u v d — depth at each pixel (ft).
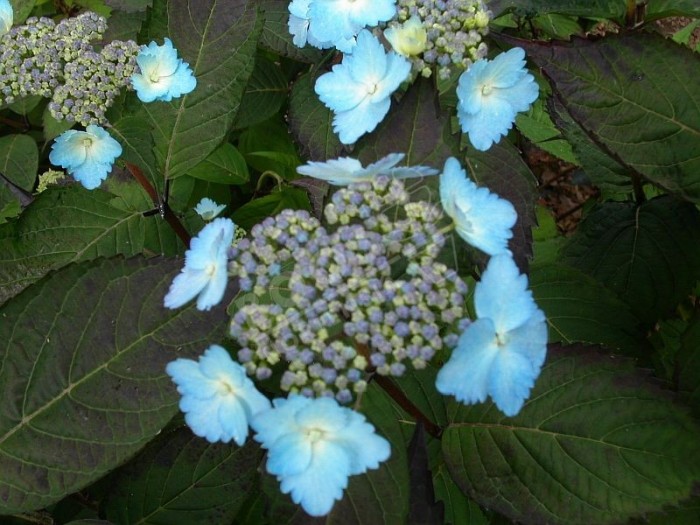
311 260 0.81
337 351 0.77
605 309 1.18
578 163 1.41
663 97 1.03
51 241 1.16
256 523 1.12
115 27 1.44
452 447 0.94
